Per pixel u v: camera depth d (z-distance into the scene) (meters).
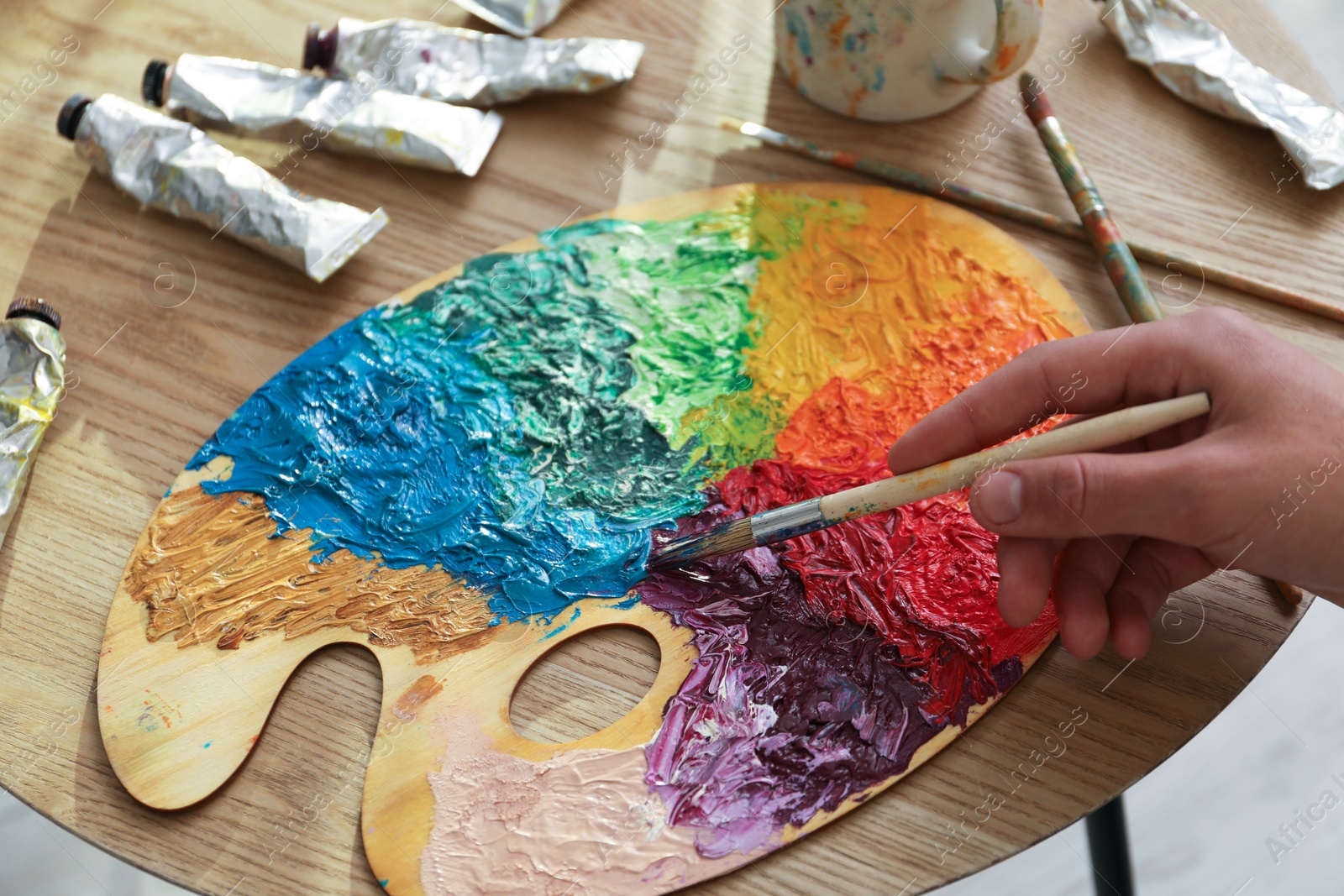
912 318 0.97
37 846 1.54
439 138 1.06
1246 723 1.67
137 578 0.86
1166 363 0.75
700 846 0.73
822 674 0.79
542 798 0.75
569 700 0.80
